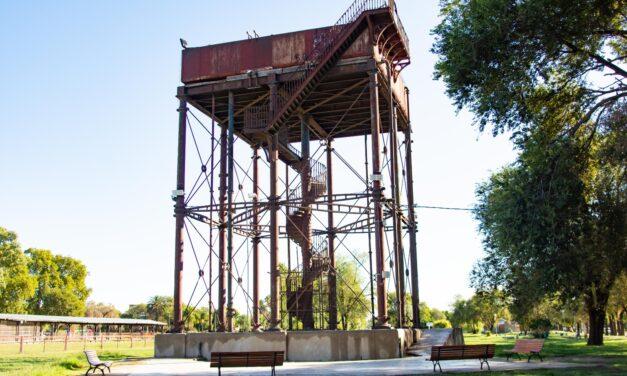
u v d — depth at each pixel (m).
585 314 59.06
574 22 23.91
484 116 26.19
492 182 44.31
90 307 162.00
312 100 35.56
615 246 23.81
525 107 26.09
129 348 54.44
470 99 26.22
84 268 118.25
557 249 23.34
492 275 45.84
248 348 28.00
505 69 24.39
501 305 52.34
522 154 25.69
